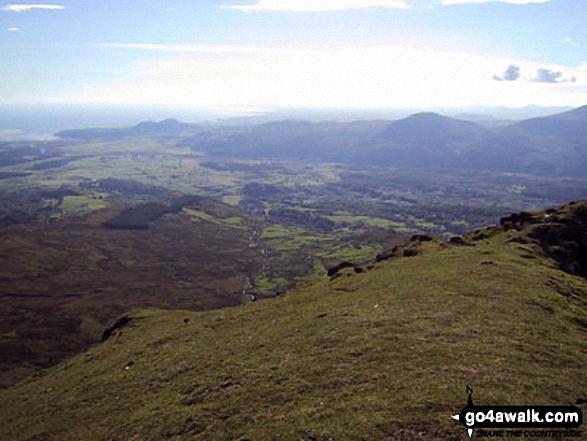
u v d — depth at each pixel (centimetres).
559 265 5831
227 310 5853
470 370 2555
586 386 2464
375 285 5009
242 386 2895
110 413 3184
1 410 4275
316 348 3244
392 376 2594
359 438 2030
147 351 4497
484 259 5341
